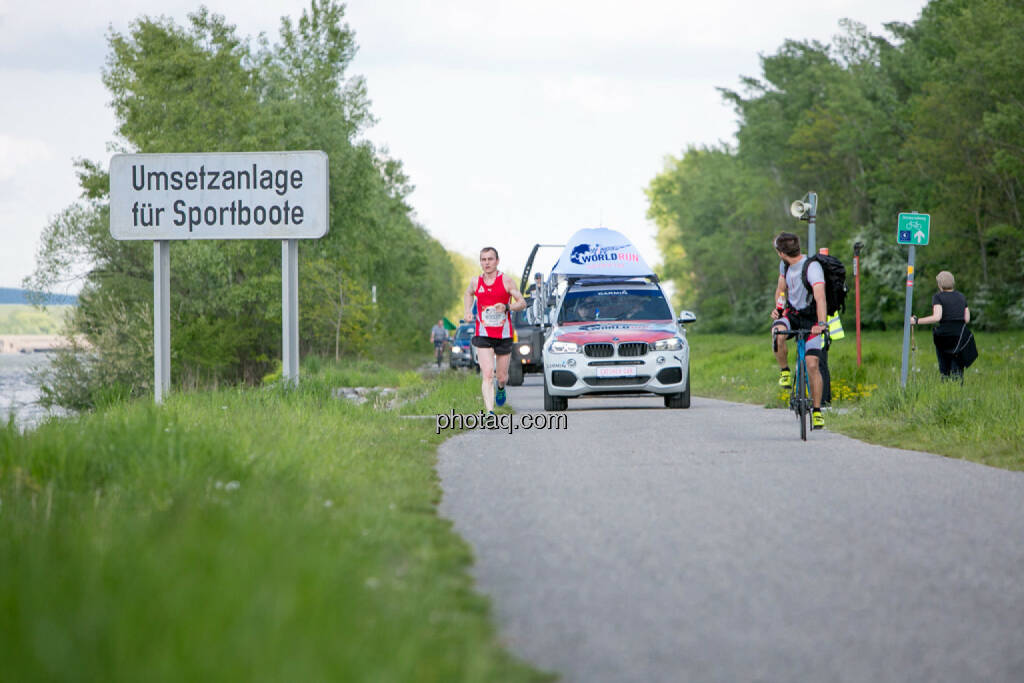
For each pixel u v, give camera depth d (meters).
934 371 61.47
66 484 24.23
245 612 12.43
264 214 63.84
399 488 26.84
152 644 11.41
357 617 13.55
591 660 13.62
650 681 12.83
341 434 37.38
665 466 32.38
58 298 159.12
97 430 29.11
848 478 29.41
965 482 28.59
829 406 51.69
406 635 13.16
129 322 151.38
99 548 16.06
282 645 11.64
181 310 170.12
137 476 24.06
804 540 21.00
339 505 23.17
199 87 173.25
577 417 52.59
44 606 12.59
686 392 58.53
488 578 17.95
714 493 26.91
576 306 61.47
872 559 19.33
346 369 138.62
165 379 64.25
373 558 17.70
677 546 20.53
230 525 17.55
